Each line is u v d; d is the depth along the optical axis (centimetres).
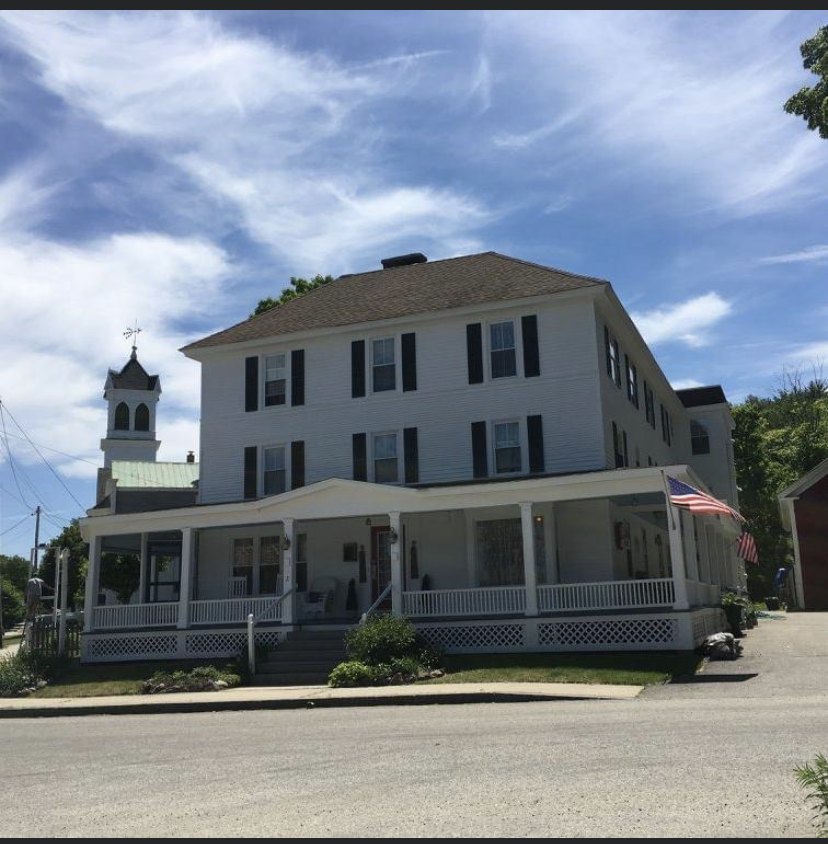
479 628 2112
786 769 785
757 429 5556
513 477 2459
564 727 1104
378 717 1370
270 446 2784
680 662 1788
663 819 656
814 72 1240
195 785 877
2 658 2759
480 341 2566
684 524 2270
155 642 2403
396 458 2614
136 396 6016
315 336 2762
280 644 2183
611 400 2548
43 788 909
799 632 2395
